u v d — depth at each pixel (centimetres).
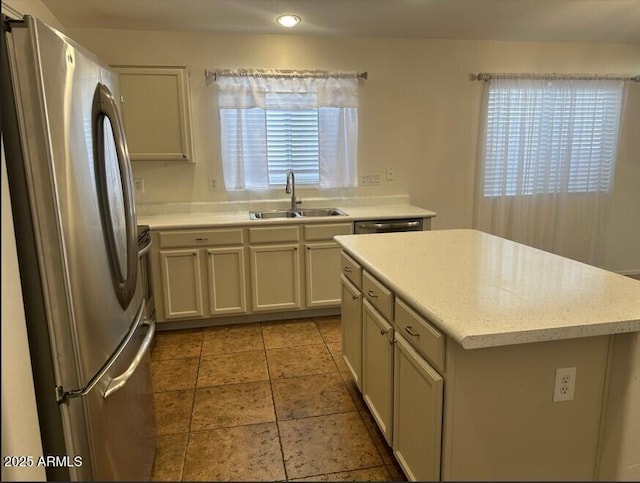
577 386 140
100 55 347
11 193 118
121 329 160
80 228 132
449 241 240
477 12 320
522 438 141
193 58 360
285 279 349
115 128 157
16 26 114
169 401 242
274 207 392
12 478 96
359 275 221
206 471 187
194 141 371
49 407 130
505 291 156
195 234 327
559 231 437
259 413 230
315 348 308
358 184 406
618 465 148
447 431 137
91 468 136
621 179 450
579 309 138
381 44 388
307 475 185
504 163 417
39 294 124
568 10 318
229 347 312
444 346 135
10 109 116
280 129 382
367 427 217
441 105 407
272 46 370
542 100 413
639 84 431
